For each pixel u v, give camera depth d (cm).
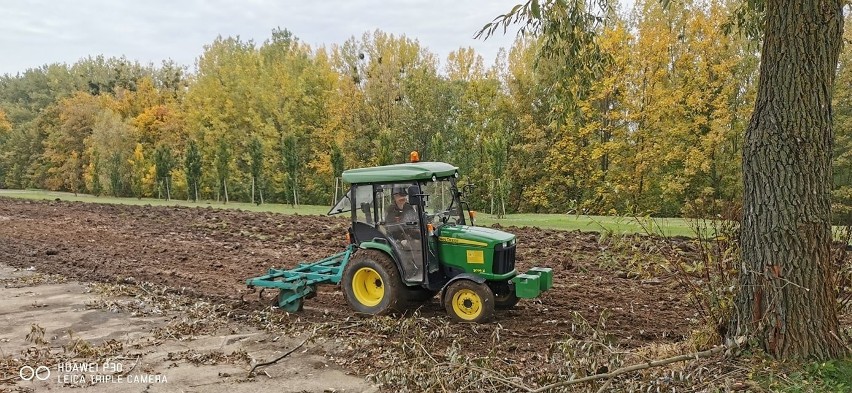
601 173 2803
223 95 4669
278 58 4941
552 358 577
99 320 825
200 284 1025
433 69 3703
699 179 2652
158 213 2172
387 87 3725
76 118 5547
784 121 504
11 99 8156
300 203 4038
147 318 834
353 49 3997
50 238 1551
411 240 778
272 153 4056
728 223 619
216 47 5097
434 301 866
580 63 782
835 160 2352
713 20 2556
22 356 682
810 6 497
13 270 1156
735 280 561
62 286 1024
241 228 1702
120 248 1391
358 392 572
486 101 3450
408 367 590
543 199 3067
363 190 818
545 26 733
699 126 2644
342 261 884
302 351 688
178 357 676
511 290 795
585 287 943
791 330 504
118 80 6350
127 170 4119
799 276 502
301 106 4172
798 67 501
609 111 2797
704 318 658
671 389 495
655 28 2581
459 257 774
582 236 1445
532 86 3175
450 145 3372
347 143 3722
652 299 863
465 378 554
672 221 1638
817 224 503
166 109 5181
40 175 5966
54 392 581
